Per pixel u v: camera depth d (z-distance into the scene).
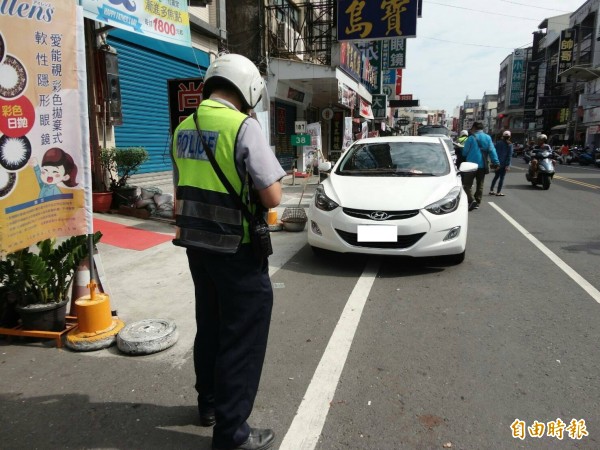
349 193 5.20
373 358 3.20
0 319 3.48
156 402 2.70
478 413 2.58
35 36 2.93
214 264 2.06
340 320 3.83
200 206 2.04
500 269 5.24
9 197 2.84
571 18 46.22
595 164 25.84
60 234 3.27
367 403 2.67
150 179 9.65
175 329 3.42
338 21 14.14
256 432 2.31
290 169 17.94
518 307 4.12
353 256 5.64
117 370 3.04
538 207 9.85
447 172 5.72
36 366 3.10
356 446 2.31
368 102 23.50
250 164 1.96
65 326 3.53
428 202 4.93
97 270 3.74
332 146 21.64
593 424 2.48
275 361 3.15
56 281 3.58
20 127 2.88
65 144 3.19
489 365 3.10
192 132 2.10
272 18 15.09
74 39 3.14
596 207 9.86
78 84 3.20
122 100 8.67
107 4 5.61
